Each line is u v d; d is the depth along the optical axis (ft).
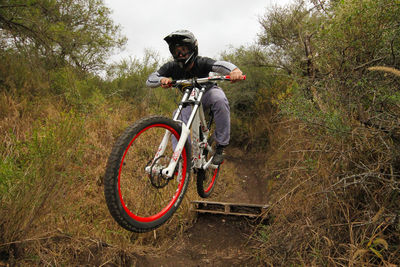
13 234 6.82
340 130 7.38
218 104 9.82
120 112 18.33
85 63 21.79
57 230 8.10
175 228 11.11
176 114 8.17
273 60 19.44
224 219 12.12
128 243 9.14
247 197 14.94
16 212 7.02
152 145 13.78
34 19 17.12
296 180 9.61
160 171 7.18
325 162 8.00
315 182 8.32
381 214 6.12
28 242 7.17
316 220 7.84
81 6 20.62
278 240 8.71
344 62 8.82
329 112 7.96
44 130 10.50
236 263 8.94
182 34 8.66
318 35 10.59
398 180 6.52
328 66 9.55
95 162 12.51
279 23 18.35
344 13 9.07
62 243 7.79
